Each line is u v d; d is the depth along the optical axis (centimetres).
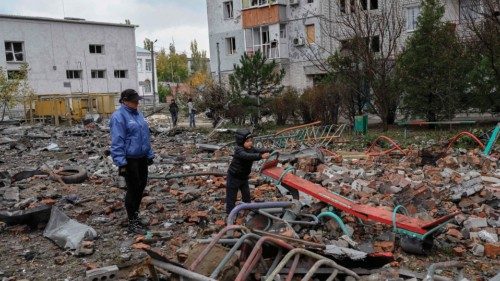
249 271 431
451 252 578
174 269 434
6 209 834
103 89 4862
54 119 3341
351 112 2156
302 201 739
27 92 3553
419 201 757
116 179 1092
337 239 608
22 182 1087
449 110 1984
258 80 2298
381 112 2069
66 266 571
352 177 1005
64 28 4550
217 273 431
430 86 1983
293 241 500
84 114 3444
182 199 859
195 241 606
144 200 833
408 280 462
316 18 3288
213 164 1348
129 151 661
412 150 1359
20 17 4259
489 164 1131
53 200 881
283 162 1195
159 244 639
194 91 3148
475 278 508
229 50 3925
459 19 2391
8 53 4253
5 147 1862
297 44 3425
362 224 651
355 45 2092
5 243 659
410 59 2005
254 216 643
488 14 1873
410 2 2784
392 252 577
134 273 489
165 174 1124
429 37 1981
